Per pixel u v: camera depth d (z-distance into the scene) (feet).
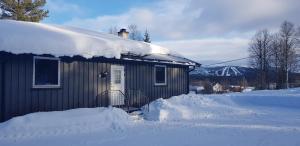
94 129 40.42
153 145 31.68
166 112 53.11
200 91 143.64
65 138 35.24
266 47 201.46
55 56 43.70
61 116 42.01
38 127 38.86
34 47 41.88
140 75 61.31
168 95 67.62
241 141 33.27
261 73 199.93
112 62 55.77
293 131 38.93
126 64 58.44
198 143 32.37
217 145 31.48
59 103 47.55
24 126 38.22
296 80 196.95
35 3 115.34
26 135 36.40
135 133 38.01
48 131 38.19
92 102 52.08
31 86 44.55
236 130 39.73
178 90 70.44
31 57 44.60
